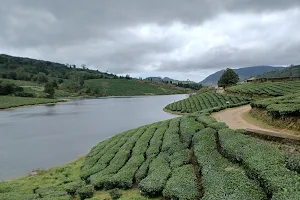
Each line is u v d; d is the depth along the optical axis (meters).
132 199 19.55
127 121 70.06
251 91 66.12
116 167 27.42
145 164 26.33
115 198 21.23
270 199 14.59
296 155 17.70
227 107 49.09
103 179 24.70
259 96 61.38
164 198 19.88
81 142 46.75
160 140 31.81
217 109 46.28
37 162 36.00
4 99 127.19
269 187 14.94
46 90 162.38
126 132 44.56
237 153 20.39
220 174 18.62
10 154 39.91
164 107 104.38
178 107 84.75
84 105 125.56
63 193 22.62
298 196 12.98
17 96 143.12
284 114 26.89
